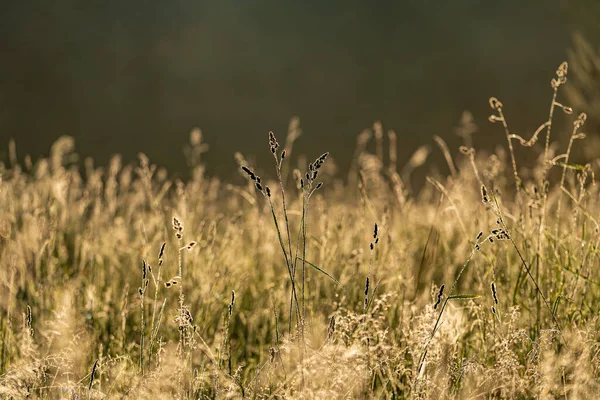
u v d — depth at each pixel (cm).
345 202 1213
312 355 601
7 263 866
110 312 820
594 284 723
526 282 746
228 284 895
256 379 600
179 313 601
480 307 688
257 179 586
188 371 616
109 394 613
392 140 1113
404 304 716
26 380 591
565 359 584
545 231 746
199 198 1180
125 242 1070
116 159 1205
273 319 823
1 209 1018
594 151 1278
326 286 855
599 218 734
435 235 917
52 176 1169
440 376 615
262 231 1060
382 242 875
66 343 707
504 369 594
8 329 721
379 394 607
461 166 992
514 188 893
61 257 958
